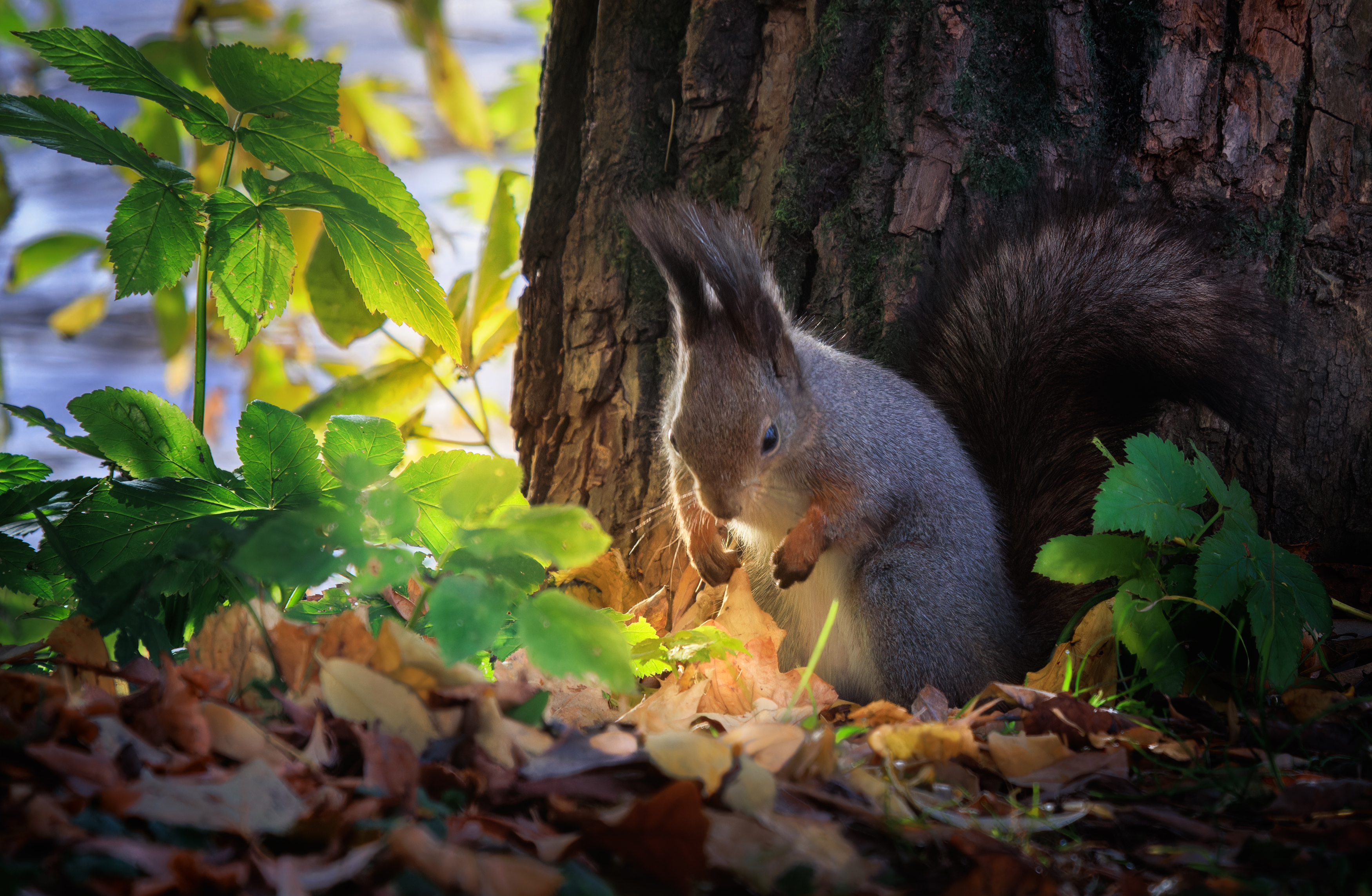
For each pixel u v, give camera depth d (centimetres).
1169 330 470
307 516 294
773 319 429
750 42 519
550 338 568
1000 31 489
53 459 989
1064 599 469
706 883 232
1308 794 281
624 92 542
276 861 213
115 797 220
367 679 279
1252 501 498
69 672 315
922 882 240
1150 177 492
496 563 330
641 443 534
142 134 807
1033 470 492
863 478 449
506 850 228
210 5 799
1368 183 489
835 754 286
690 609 489
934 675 432
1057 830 268
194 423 438
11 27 901
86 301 952
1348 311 495
